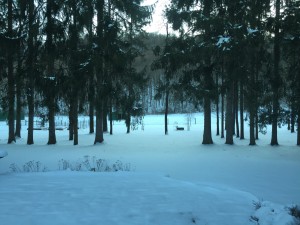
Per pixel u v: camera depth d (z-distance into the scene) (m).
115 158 17.33
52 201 6.63
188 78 21.44
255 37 18.84
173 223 5.68
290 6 17.78
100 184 8.26
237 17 19.64
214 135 38.25
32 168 13.82
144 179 9.10
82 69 21.44
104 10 22.89
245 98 22.91
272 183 10.80
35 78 22.52
